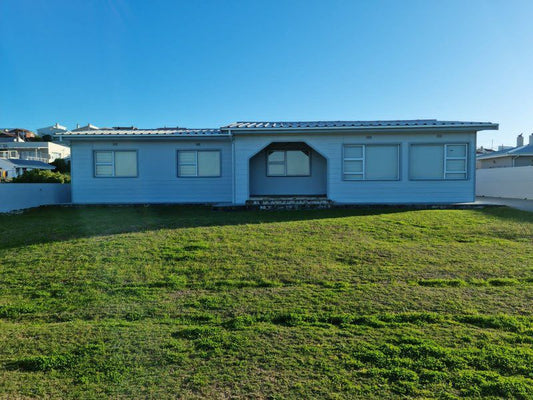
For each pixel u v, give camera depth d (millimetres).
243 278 5387
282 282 5215
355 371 3027
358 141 13500
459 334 3609
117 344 3525
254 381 2916
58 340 3623
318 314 4145
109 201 15453
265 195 15555
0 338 3682
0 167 38219
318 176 15711
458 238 7535
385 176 13586
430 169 13461
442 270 5562
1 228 9430
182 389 2826
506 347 3332
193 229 8719
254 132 13203
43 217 11758
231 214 11773
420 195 13477
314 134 13484
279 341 3547
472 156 13258
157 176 15414
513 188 18312
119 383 2914
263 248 6863
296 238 7637
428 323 3879
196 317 4148
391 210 12039
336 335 3656
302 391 2779
